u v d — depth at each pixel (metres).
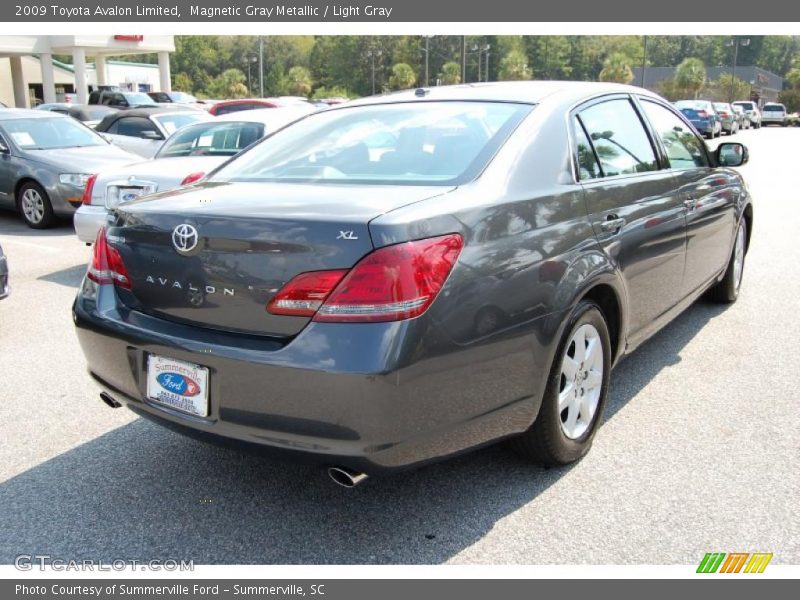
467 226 2.55
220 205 2.68
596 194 3.25
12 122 10.25
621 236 3.37
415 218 2.41
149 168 7.02
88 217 6.86
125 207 2.93
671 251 3.98
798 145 26.98
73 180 9.57
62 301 6.17
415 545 2.74
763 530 2.78
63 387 4.29
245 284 2.49
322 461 2.42
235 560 2.68
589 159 3.36
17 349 4.96
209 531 2.85
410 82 99.12
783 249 7.84
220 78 102.06
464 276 2.48
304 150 3.39
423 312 2.36
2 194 10.10
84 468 3.33
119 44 36.56
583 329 3.15
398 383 2.32
